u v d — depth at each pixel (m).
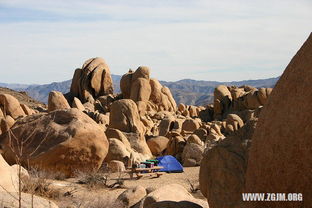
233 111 49.38
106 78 58.50
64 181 16.52
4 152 17.88
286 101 4.73
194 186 17.28
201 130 32.44
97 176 16.53
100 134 18.44
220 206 6.34
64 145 17.38
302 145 4.36
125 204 11.71
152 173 20.11
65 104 40.44
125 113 31.52
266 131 4.91
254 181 5.02
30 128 18.42
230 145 6.73
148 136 33.56
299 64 4.76
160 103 53.62
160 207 7.78
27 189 10.96
